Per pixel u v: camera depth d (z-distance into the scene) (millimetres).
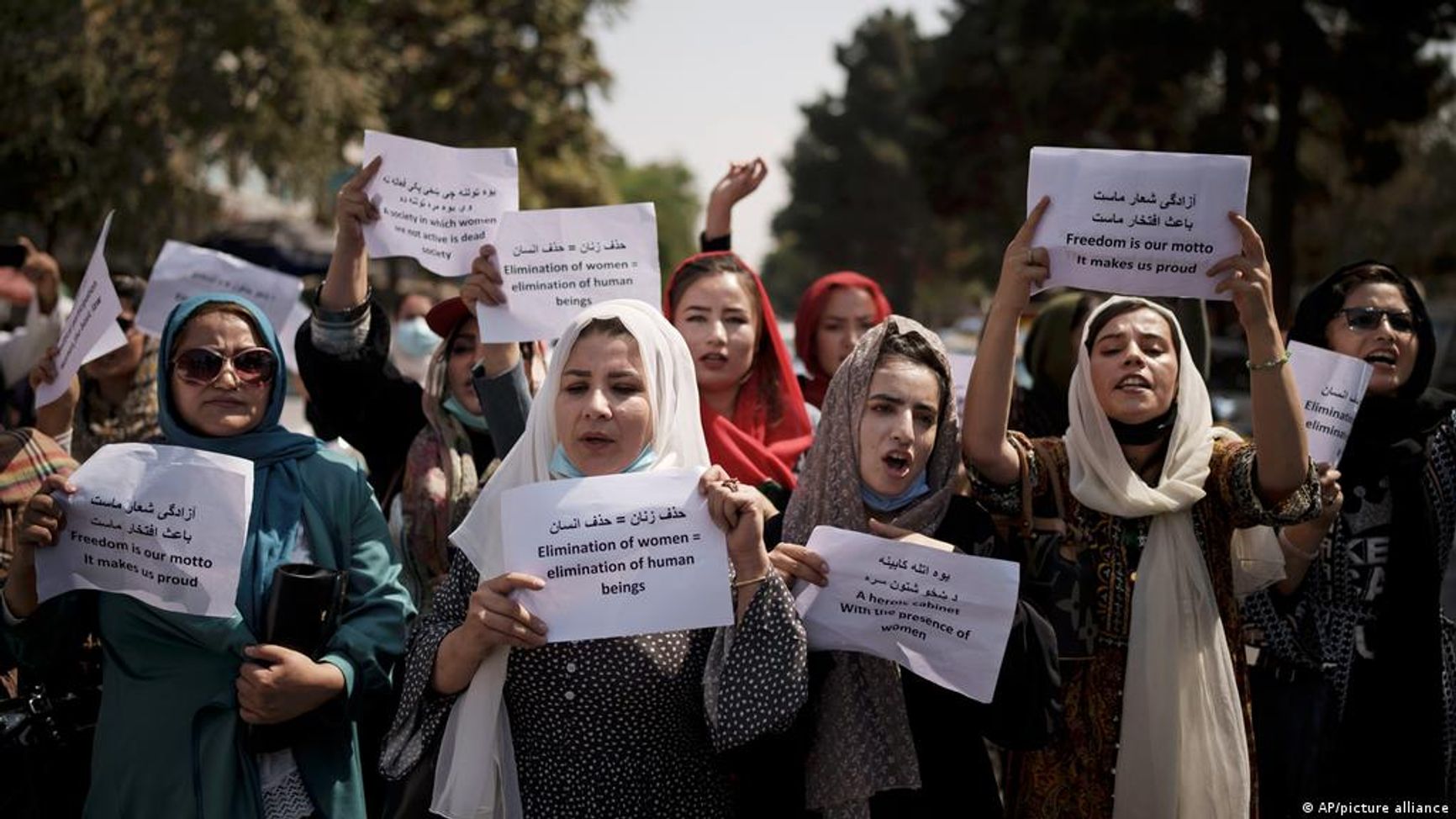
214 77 18875
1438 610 3742
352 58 22578
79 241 20906
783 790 2961
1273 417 3068
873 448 2986
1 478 3381
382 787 3623
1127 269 3053
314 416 4000
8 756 3250
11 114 17656
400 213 3557
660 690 2797
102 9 18359
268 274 4773
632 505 2715
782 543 2980
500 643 2680
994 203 43281
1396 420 3869
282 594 2850
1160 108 30172
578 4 32500
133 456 2902
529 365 4133
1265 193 33281
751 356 4297
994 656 2799
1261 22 25656
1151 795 3143
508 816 2812
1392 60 25922
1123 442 3326
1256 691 3738
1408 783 3662
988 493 3258
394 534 3973
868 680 2947
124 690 2980
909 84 81375
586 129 33656
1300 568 3648
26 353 5387
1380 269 3947
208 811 2887
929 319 85562
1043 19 30766
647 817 2791
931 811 2928
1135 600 3227
